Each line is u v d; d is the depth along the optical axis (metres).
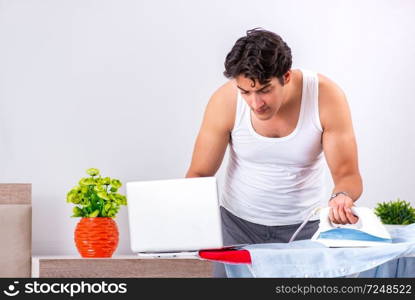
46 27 3.87
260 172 2.41
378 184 4.00
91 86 3.89
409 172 4.01
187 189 1.88
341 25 3.99
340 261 1.74
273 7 3.97
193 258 2.22
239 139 2.35
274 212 2.46
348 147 2.32
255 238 2.50
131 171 3.90
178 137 3.93
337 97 2.31
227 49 3.96
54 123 3.86
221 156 2.42
